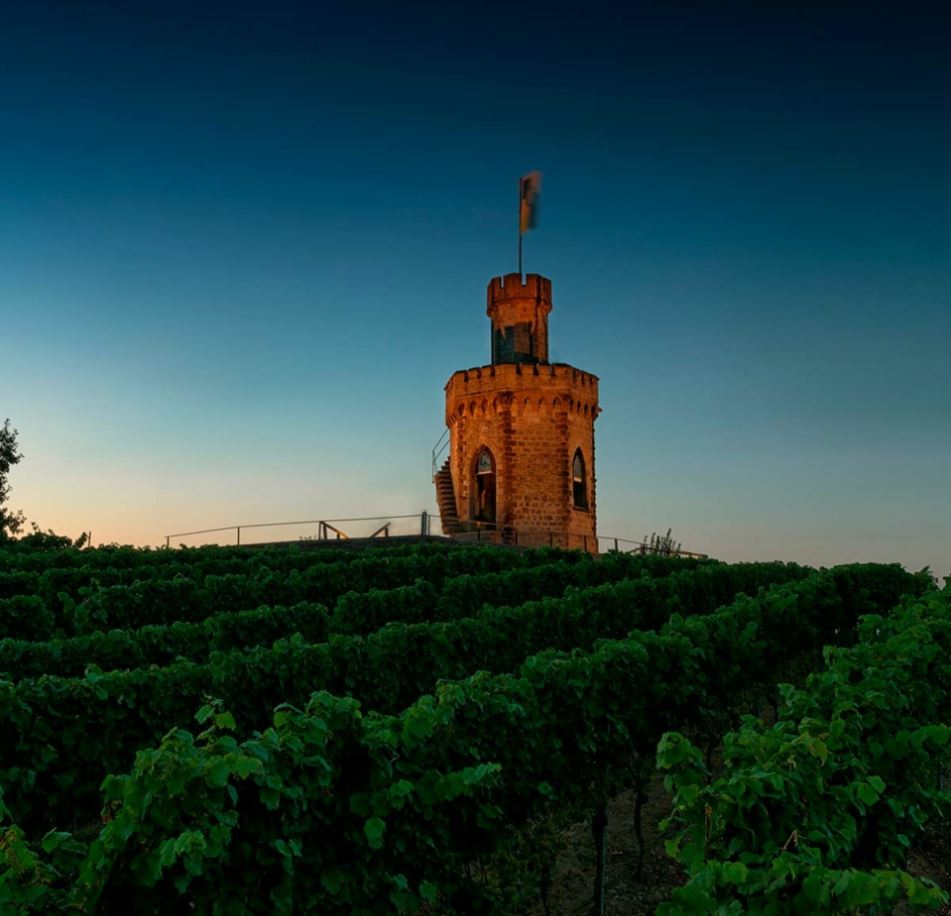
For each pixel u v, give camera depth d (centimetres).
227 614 1873
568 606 2072
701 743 1506
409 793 830
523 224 5447
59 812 1180
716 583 2772
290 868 735
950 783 1283
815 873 608
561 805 1137
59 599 2294
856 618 2378
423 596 2327
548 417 5088
